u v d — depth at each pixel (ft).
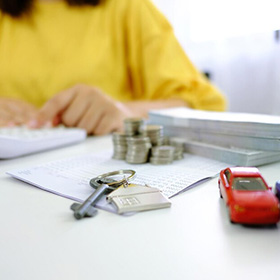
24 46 3.91
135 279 0.60
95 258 0.68
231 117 1.60
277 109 4.51
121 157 1.58
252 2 4.41
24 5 3.85
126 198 0.96
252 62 4.64
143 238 0.76
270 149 1.35
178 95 3.38
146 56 3.76
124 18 3.99
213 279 0.59
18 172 1.36
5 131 2.25
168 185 1.11
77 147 2.07
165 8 5.33
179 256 0.68
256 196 0.81
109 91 3.97
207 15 4.95
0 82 3.84
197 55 5.22
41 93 3.89
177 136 1.83
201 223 0.83
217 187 1.12
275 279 0.59
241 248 0.70
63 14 3.96
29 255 0.71
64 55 3.90
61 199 1.06
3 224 0.88
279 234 0.76
